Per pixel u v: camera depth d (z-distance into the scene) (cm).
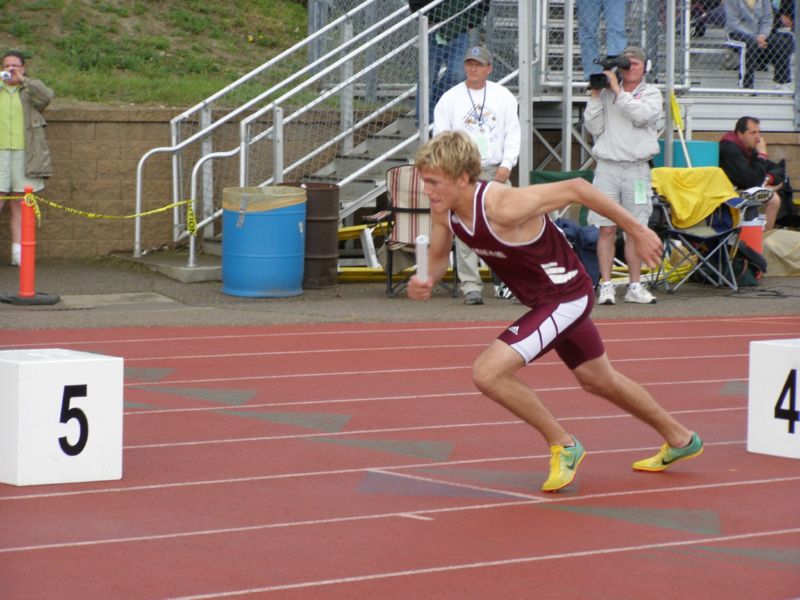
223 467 2031
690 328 3512
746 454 2148
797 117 5050
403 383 2761
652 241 1756
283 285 3950
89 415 1925
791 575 1491
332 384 2744
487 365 1817
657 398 2633
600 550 1588
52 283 4206
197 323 3503
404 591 1423
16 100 4409
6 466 1909
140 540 1622
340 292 4100
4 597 1394
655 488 1916
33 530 1662
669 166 4553
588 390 1925
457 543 1617
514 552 1577
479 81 3747
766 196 4150
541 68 4709
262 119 4862
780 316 3738
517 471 2025
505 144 3759
